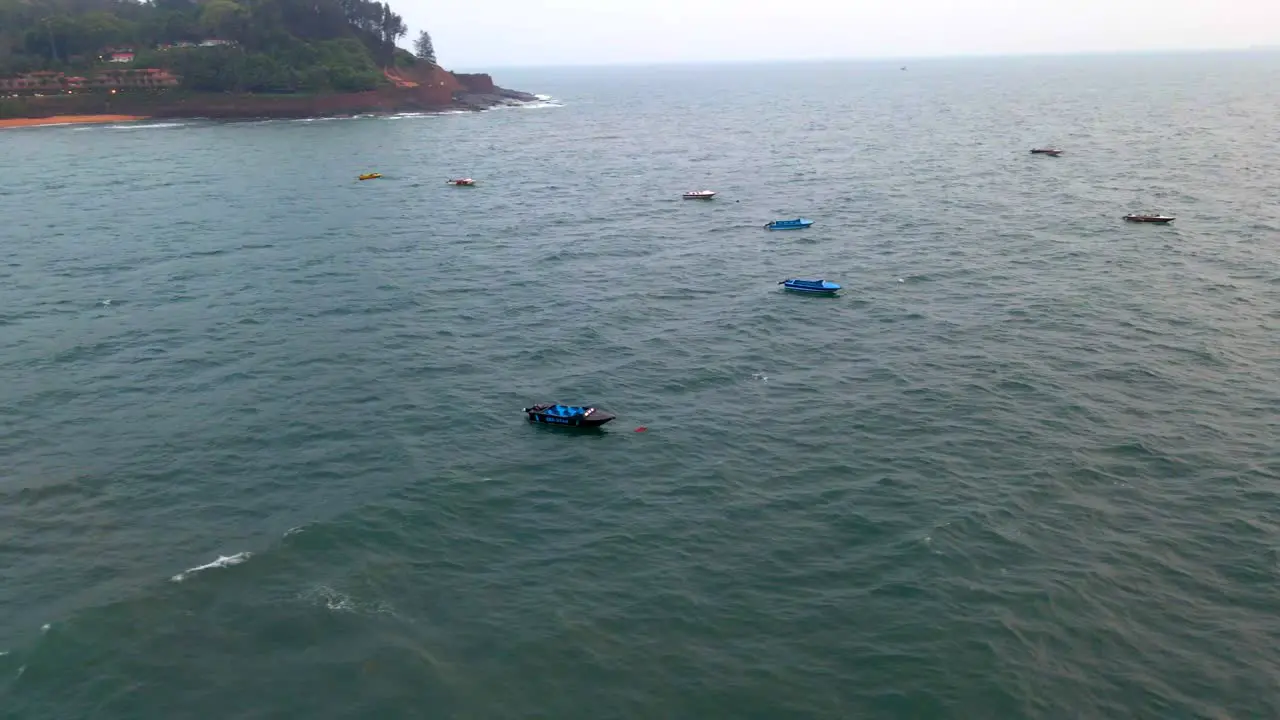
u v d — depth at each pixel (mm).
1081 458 52625
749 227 116625
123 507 49438
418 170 173500
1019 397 61125
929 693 35281
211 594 41781
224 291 89062
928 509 47656
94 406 62406
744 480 51500
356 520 47562
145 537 46500
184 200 139375
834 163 174750
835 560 43719
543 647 38219
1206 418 57312
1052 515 46938
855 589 41531
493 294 87625
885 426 57500
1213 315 76125
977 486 49875
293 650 38125
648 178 162000
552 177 164750
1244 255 94438
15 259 102062
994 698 34969
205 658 37750
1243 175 143000
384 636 38906
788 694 35531
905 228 112562
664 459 54125
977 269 92375
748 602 40938
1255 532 45000
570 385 65188
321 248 107188
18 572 43656
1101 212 117875
